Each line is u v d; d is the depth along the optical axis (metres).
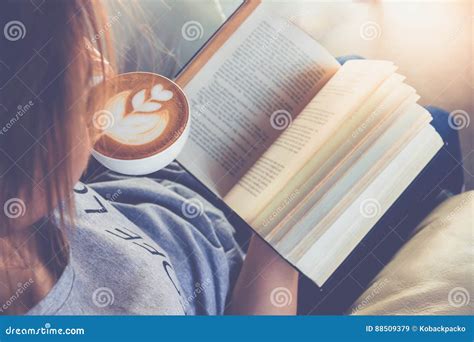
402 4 0.78
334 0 0.77
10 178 0.70
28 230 0.69
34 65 0.71
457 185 0.72
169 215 0.71
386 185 0.67
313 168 0.67
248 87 0.71
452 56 0.76
